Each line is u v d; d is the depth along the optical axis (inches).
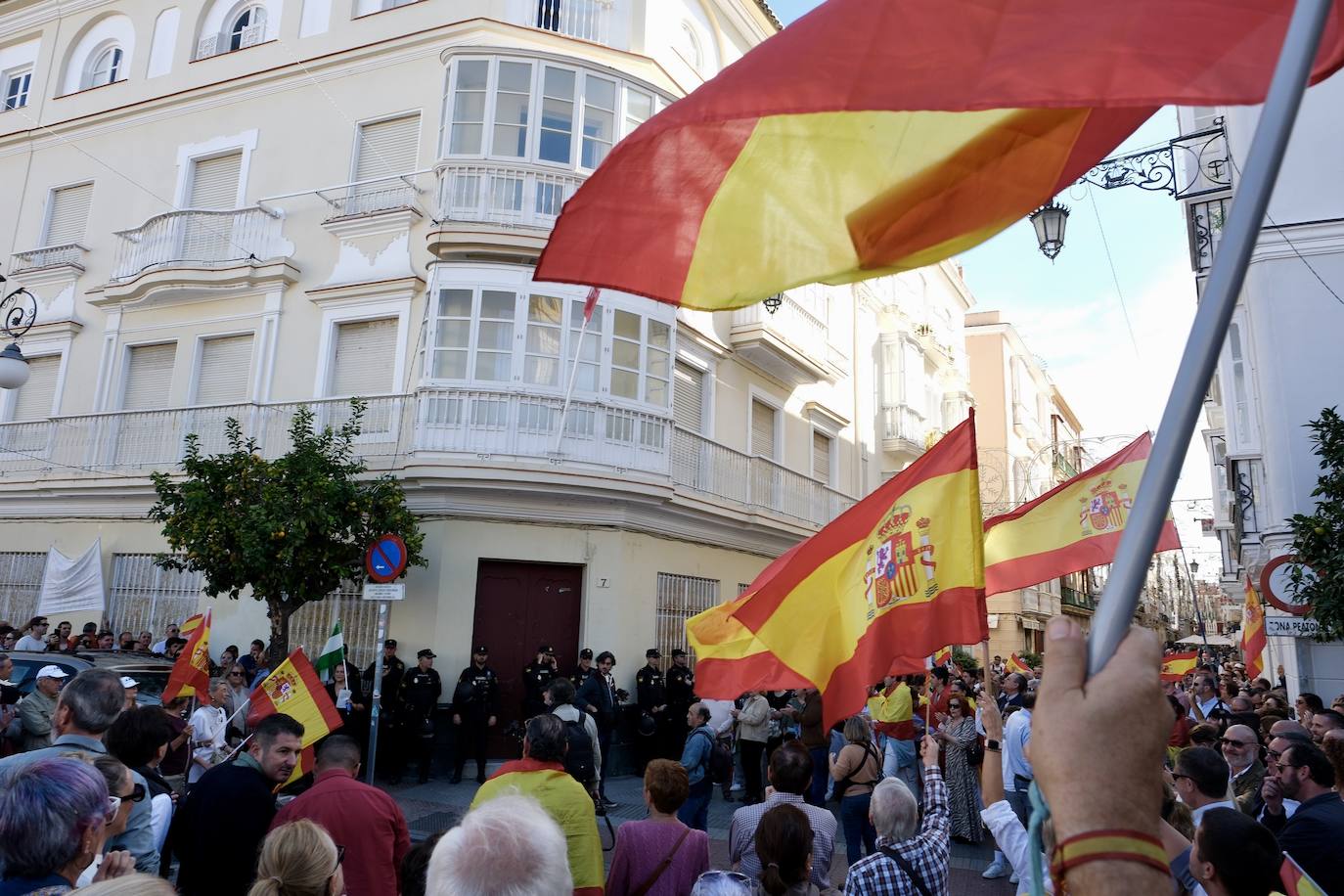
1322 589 349.7
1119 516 234.1
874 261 93.5
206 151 716.7
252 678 514.0
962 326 1357.0
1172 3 73.5
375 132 662.5
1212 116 555.2
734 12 801.6
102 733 167.0
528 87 609.6
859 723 306.7
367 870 154.8
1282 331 498.3
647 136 84.0
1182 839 133.6
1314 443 480.4
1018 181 93.7
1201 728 265.9
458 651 549.0
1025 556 242.4
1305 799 175.8
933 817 164.4
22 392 753.6
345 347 634.8
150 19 777.6
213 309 679.1
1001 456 1435.8
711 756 358.3
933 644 157.6
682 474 650.2
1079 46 73.9
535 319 588.7
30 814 105.4
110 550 668.7
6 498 716.0
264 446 619.2
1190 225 542.3
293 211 669.3
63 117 794.2
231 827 154.6
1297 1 53.6
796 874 156.1
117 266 724.0
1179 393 49.4
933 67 75.8
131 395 705.6
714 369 727.7
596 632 573.0
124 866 122.7
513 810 92.1
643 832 167.2
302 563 480.4
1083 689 47.6
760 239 94.5
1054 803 45.6
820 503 844.6
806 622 176.4
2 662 351.3
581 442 578.6
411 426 575.8
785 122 94.5
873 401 998.4
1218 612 2810.0
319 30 699.4
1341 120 506.9
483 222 583.2
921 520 164.1
